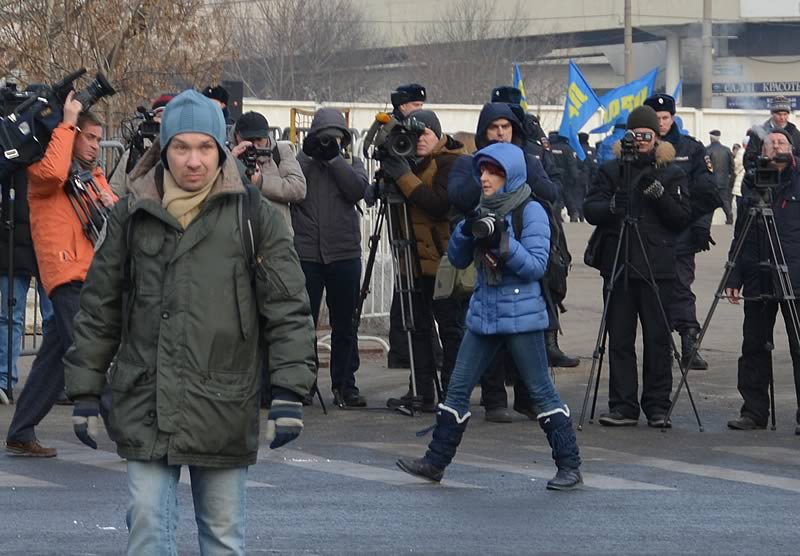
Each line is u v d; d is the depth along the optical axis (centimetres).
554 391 1311
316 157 1723
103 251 820
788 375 2045
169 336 798
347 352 1750
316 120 1720
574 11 10594
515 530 1143
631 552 1077
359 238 1756
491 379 1672
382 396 1850
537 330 1284
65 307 1360
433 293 1684
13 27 3038
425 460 1328
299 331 810
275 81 7925
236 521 812
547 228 1291
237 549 812
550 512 1210
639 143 1614
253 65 7906
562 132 4434
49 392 1395
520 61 9469
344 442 1530
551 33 10388
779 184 1619
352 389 1756
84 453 1428
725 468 1423
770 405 1738
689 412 1764
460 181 1531
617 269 1634
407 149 1638
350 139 1750
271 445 809
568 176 4450
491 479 1348
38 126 1367
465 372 1315
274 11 8050
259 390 816
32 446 1399
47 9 3002
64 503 1210
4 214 1692
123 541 1088
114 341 830
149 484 800
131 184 816
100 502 1215
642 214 1630
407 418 1686
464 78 9081
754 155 1631
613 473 1388
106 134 2862
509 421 1670
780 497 1290
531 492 1291
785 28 10831
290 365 807
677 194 1623
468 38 9181
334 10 8562
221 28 3316
